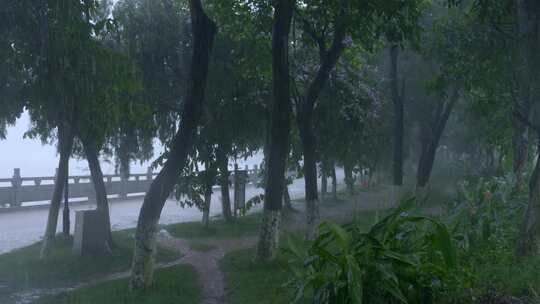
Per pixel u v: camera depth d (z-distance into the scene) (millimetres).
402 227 8008
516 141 17922
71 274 13633
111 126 14188
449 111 23312
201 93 11609
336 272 7332
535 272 8250
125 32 19281
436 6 22078
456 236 10039
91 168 16000
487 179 20422
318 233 8047
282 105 13906
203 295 11750
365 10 14055
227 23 17281
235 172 24766
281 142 13961
